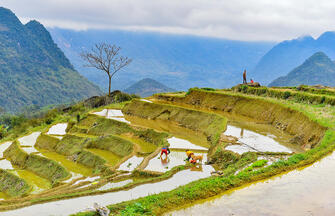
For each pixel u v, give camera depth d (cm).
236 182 1580
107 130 4534
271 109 3878
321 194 1400
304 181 1568
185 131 3994
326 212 1220
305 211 1234
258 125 3575
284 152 2292
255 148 2531
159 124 4466
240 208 1305
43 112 12525
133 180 2198
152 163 2495
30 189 3173
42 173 3684
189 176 2097
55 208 1620
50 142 4597
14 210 1596
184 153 2822
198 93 5419
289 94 4316
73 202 1695
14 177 3553
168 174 2105
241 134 3069
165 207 1355
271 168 1748
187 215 1274
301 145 2672
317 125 2669
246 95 4741
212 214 1266
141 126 4225
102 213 1322
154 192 1764
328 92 4062
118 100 6569
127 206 1355
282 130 3294
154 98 6156
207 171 2216
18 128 6650
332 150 2031
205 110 4738
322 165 1805
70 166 3625
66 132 5116
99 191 1828
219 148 2542
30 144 4762
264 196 1406
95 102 6694
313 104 3831
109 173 2575
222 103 4812
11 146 4772
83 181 2478
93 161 3559
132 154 3084
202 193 1464
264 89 4738
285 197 1382
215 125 3747
